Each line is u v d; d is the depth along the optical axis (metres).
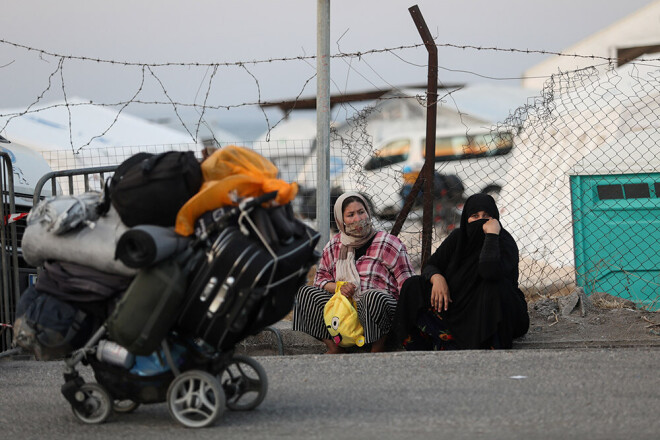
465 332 9.22
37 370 8.91
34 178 11.35
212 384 5.79
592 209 11.71
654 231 11.51
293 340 10.49
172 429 5.82
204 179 5.81
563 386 6.87
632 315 10.28
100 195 6.14
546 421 5.71
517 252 9.62
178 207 5.77
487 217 9.43
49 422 6.31
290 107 14.20
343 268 10.03
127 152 17.27
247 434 5.57
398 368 7.84
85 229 5.99
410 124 28.09
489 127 15.50
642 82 14.38
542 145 14.52
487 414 5.96
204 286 5.57
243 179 5.68
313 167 13.07
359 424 5.76
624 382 6.98
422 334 9.73
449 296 9.32
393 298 9.78
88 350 5.99
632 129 13.48
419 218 13.04
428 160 11.17
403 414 6.04
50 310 6.01
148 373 5.91
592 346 9.36
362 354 8.70
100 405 6.18
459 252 9.45
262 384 6.31
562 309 10.52
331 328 9.55
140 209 5.77
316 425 5.78
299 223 6.05
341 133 13.66
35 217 6.10
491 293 9.14
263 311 5.71
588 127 14.12
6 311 10.04
